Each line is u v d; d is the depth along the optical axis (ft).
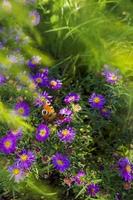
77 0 4.23
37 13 4.15
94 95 3.72
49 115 3.68
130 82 3.98
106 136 3.82
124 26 4.20
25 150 3.52
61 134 3.54
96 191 3.49
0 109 3.59
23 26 4.21
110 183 3.53
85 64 4.14
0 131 3.60
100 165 3.66
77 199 3.59
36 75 3.85
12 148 3.47
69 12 4.20
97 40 4.15
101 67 4.07
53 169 3.62
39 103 3.70
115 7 4.39
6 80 3.79
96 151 3.75
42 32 4.26
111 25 4.21
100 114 3.72
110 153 3.73
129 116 3.82
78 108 3.65
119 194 3.53
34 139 3.58
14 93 3.75
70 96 3.74
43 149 3.56
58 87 3.85
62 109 3.65
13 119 3.59
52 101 3.87
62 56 4.24
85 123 3.73
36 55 4.13
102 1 4.32
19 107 3.63
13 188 3.52
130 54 4.14
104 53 4.11
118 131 3.80
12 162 3.53
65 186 3.63
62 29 4.19
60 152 3.56
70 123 3.66
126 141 3.77
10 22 4.16
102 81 3.93
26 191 3.61
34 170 3.54
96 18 4.11
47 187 3.64
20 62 3.90
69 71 4.13
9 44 4.09
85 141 3.67
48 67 4.13
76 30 4.11
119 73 4.00
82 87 4.02
